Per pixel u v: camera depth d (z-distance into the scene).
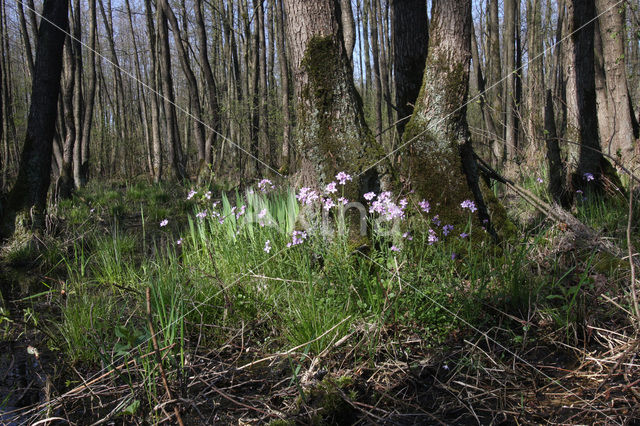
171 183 13.50
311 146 3.67
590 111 5.23
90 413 2.29
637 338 2.43
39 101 6.05
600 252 3.59
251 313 3.14
